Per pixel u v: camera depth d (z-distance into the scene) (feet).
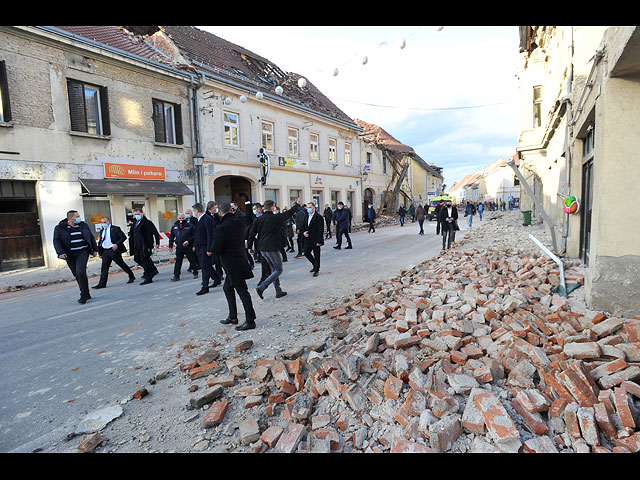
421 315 13.98
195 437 8.75
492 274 19.65
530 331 11.33
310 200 76.13
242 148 59.88
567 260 22.15
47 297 25.68
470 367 9.71
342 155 87.61
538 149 56.18
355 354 10.84
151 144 46.96
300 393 9.90
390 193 116.06
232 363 12.04
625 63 11.18
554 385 8.37
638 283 12.47
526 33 50.83
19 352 14.73
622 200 12.53
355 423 8.68
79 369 12.87
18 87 35.24
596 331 10.96
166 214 46.91
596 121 13.70
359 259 34.94
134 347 14.67
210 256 23.62
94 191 39.52
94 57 40.88
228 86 56.75
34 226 37.42
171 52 53.83
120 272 35.60
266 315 18.01
